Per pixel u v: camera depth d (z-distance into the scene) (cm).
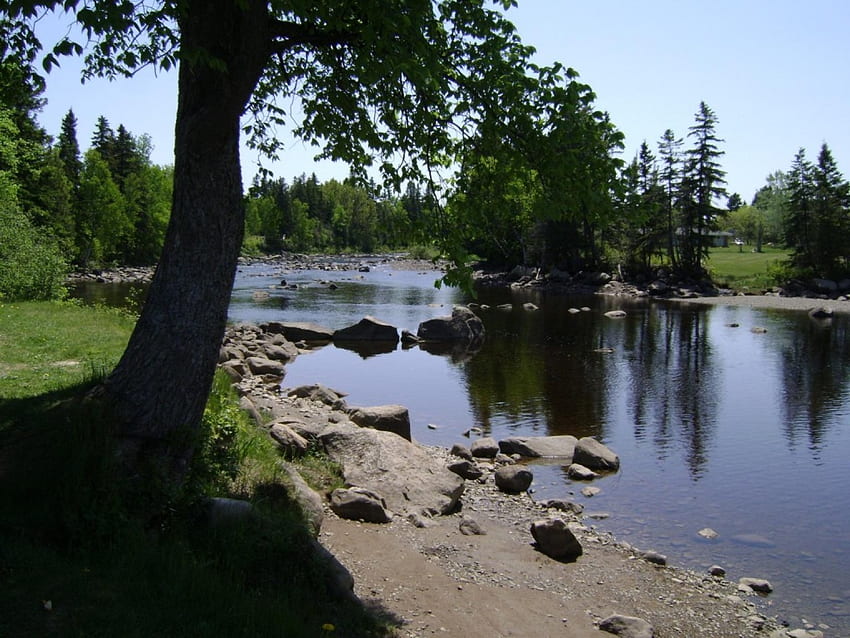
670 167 6475
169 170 10162
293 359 2705
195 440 684
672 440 1594
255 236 12400
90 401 663
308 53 877
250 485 764
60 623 441
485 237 923
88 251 7012
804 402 1984
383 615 632
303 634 507
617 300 5397
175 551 560
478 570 821
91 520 552
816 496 1225
